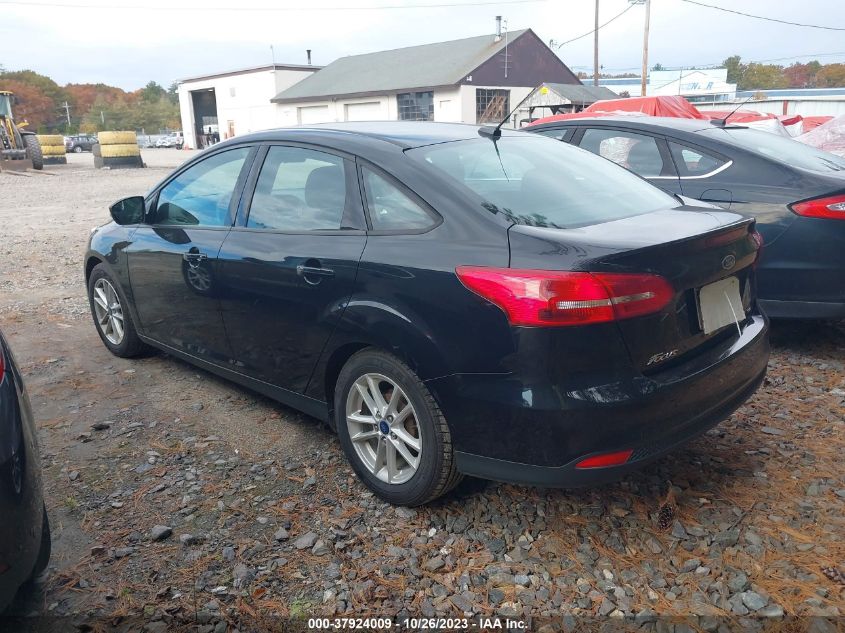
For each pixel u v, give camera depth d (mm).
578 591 2490
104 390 4410
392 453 2980
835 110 28422
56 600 2508
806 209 4312
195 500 3119
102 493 3191
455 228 2713
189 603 2479
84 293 7141
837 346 4859
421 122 3824
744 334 3004
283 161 3512
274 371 3502
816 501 2969
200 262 3773
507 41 39219
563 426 2410
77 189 19844
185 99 62031
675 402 2561
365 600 2479
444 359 2625
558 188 3078
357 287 2926
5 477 2041
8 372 2281
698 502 2984
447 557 2686
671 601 2434
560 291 2361
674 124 5320
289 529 2889
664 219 2914
